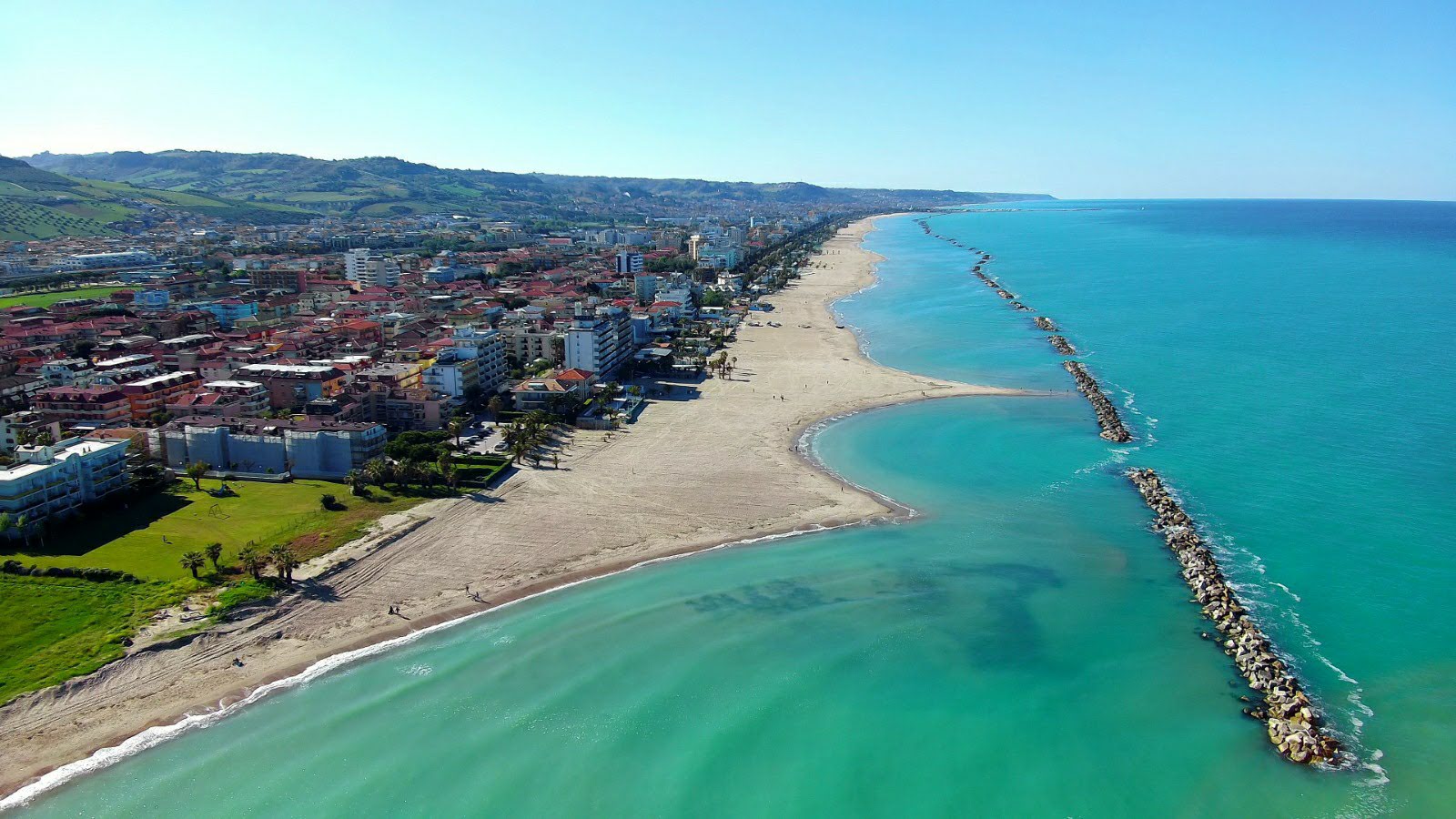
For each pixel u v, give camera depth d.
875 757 86.25
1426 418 188.38
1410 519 137.38
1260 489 151.50
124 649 100.12
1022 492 153.38
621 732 89.75
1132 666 100.62
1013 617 111.44
